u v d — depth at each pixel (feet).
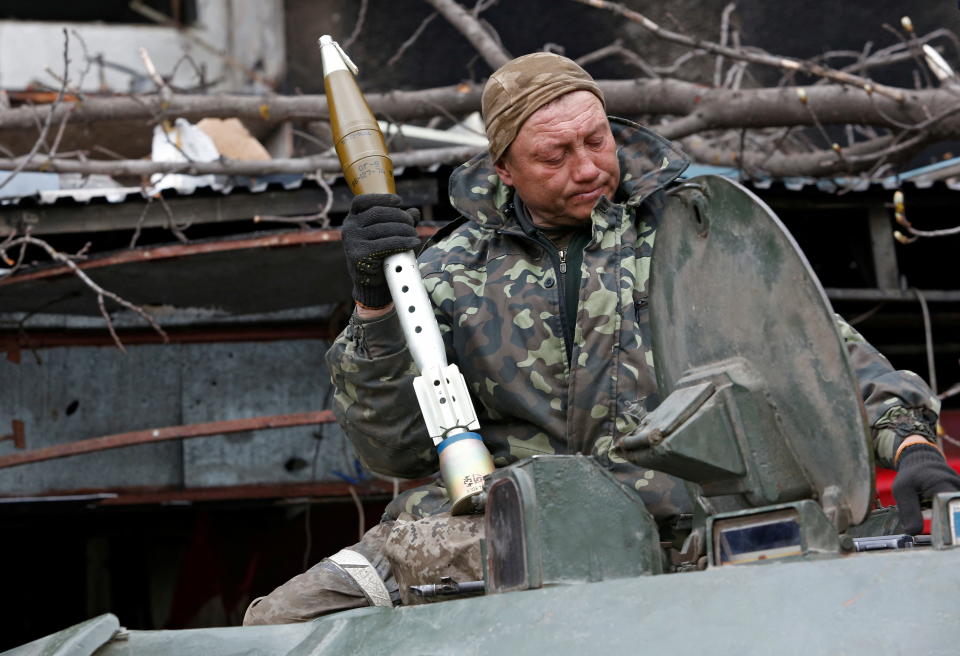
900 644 10.93
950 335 52.42
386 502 56.95
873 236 48.21
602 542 13.91
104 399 54.24
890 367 18.40
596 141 21.85
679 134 49.42
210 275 47.65
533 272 22.52
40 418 53.62
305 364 55.21
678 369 16.37
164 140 52.34
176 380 54.70
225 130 55.01
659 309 16.78
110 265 45.29
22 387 53.62
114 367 54.49
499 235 23.08
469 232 23.45
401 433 21.85
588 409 21.42
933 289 52.60
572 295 22.18
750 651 11.37
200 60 92.27
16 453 50.78
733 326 15.43
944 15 75.46
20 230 46.09
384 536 22.52
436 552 18.61
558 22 81.92
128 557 60.90
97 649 16.26
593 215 21.98
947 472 15.85
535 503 13.78
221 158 47.47
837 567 11.87
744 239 15.17
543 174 21.75
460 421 19.63
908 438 16.60
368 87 86.89
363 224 20.58
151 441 49.21
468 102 52.19
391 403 21.53
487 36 53.21
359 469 54.95
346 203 46.85
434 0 53.52
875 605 11.35
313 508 57.57
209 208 46.34
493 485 14.44
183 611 57.77
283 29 86.33
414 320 20.21
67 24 93.76
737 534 13.55
